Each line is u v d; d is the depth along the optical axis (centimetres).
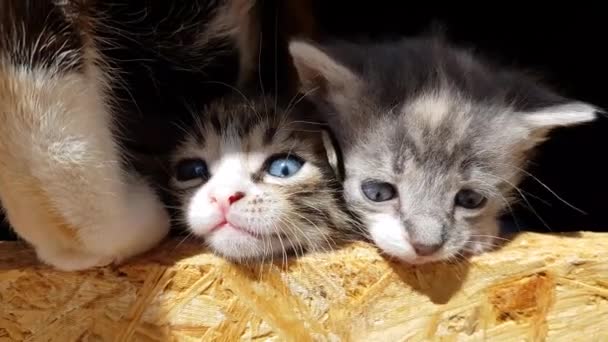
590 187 29
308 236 20
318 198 21
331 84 22
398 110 21
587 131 29
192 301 18
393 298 18
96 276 18
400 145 21
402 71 22
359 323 18
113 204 17
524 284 18
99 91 18
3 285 18
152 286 17
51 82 16
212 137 21
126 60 20
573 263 18
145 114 21
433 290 18
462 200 21
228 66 22
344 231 21
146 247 18
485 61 24
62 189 17
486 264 18
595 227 28
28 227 17
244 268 18
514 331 18
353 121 22
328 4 27
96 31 18
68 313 18
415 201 20
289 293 18
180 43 20
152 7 19
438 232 19
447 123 21
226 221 19
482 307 18
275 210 20
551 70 28
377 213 21
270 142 21
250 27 22
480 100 21
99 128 17
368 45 24
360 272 18
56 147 16
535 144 22
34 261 18
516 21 29
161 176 21
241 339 18
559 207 28
